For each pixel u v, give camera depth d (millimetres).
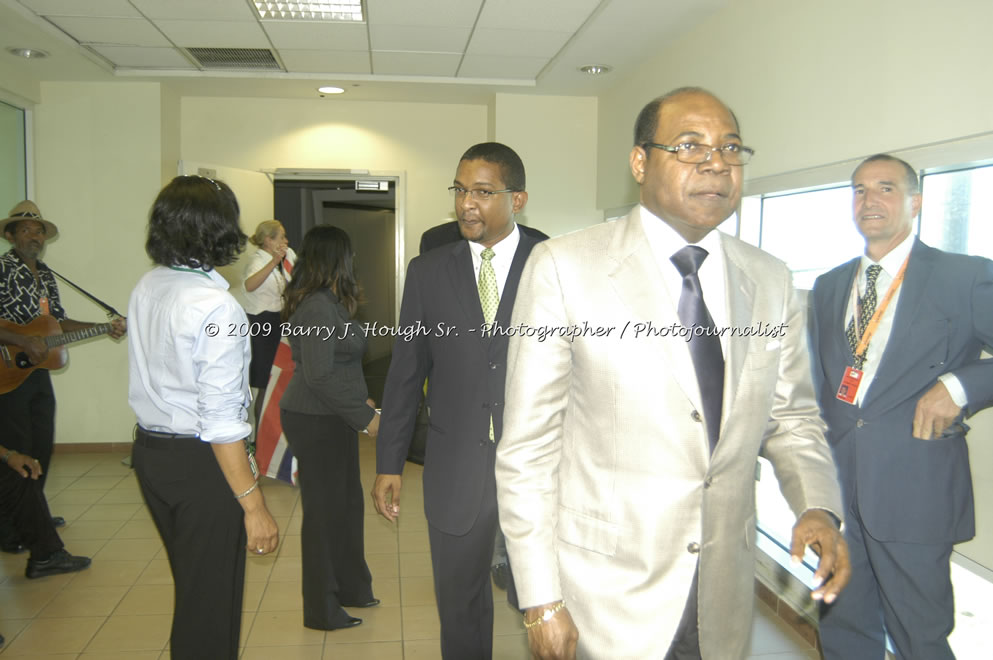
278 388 4480
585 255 1285
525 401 1256
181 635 1856
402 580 3479
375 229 6508
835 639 2268
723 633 1253
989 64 2137
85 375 5773
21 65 5219
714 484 1220
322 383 2580
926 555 2021
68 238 5691
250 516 1826
